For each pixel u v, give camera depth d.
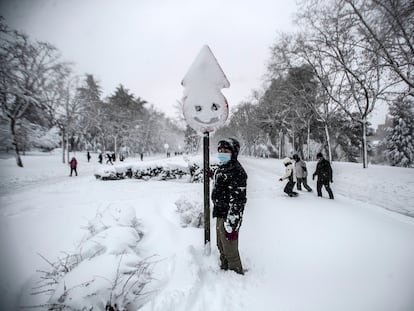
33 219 4.09
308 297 2.10
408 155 30.53
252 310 1.91
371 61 12.00
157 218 3.96
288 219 4.38
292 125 31.88
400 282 2.32
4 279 2.31
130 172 10.74
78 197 6.61
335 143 34.34
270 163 25.16
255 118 40.66
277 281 2.36
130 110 56.38
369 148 37.09
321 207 5.36
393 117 32.50
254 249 3.10
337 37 14.26
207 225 2.90
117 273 1.82
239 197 2.46
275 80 24.23
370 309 1.94
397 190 8.49
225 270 2.55
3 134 20.20
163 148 81.69
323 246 3.18
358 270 2.57
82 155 37.97
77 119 29.09
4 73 19.09
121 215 3.21
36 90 21.75
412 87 11.14
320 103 21.47
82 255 2.32
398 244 3.23
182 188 8.09
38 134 35.97
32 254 2.83
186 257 2.57
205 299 2.03
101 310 1.68
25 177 14.63
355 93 16.33
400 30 9.40
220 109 2.88
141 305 1.92
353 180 11.32
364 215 4.71
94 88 37.84
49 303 1.72
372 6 9.88
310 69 20.20
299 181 8.12
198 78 2.87
